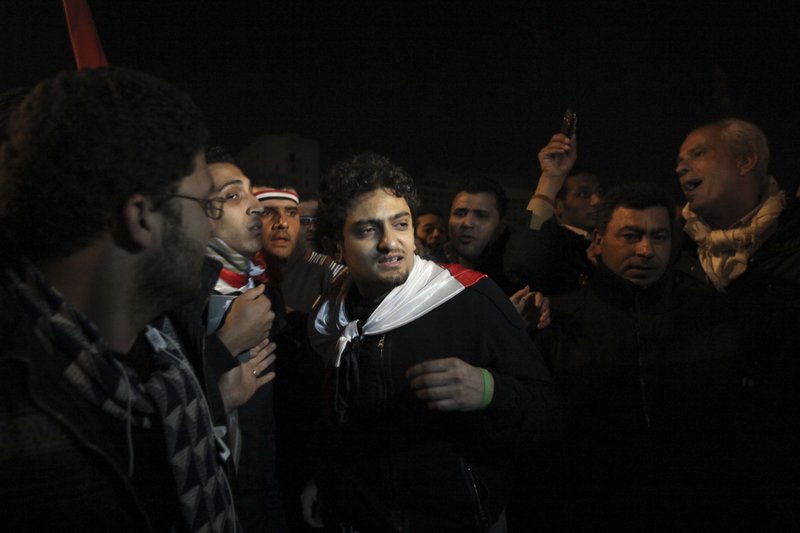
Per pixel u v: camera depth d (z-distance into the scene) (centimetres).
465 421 137
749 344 160
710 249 177
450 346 138
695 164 176
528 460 179
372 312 145
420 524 133
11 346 65
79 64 145
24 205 69
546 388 137
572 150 205
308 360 167
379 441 136
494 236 262
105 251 73
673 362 161
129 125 70
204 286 131
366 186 136
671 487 159
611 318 171
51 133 68
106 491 70
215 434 108
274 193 229
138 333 88
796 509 153
